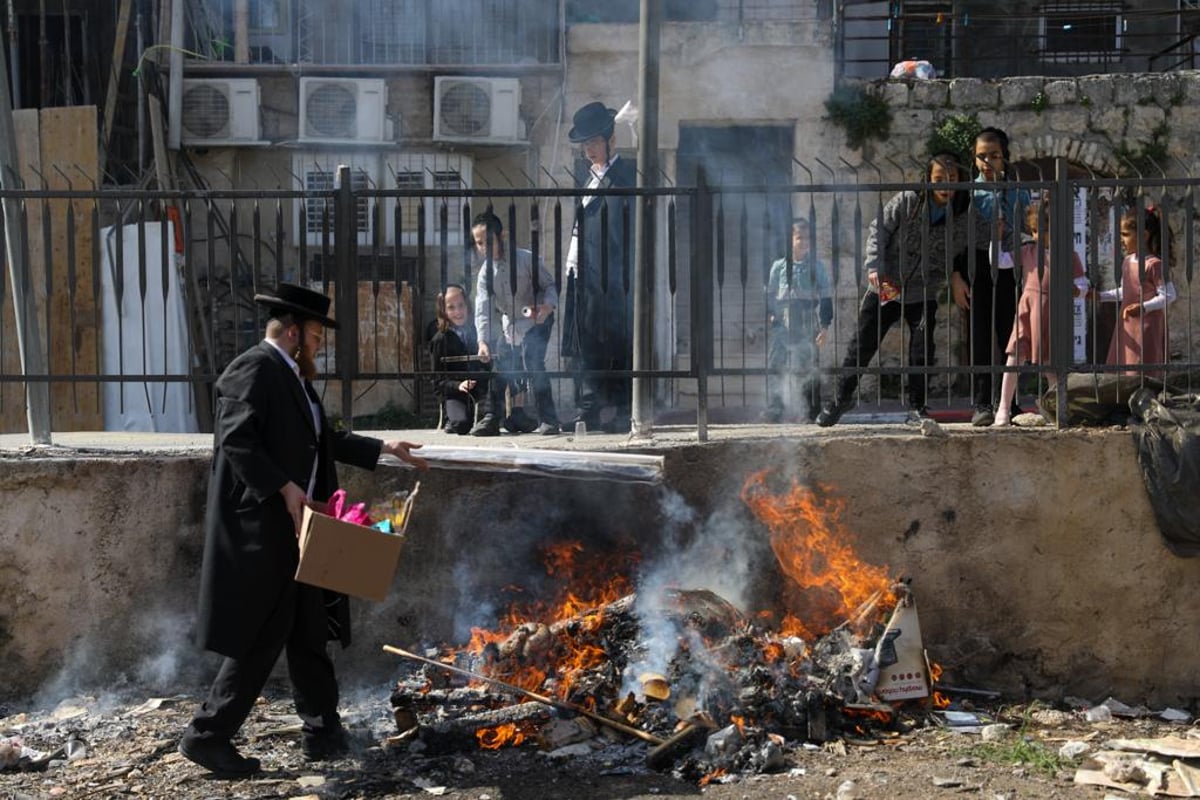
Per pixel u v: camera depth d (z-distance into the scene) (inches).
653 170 247.6
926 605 235.6
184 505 227.1
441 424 303.1
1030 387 320.8
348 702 225.8
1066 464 235.6
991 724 220.2
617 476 217.6
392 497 228.8
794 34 522.0
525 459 217.3
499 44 534.9
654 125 246.5
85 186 451.2
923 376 259.6
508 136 514.9
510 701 208.7
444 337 293.1
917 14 572.7
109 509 225.6
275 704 222.8
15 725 213.9
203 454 229.3
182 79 513.0
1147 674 236.5
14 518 223.8
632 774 191.9
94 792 183.8
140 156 498.3
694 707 205.8
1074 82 521.3
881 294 251.1
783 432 246.1
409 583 230.1
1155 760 201.5
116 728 211.2
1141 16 579.5
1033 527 235.6
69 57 502.9
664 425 281.7
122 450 233.5
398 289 232.5
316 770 192.2
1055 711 229.3
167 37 514.3
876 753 204.2
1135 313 261.6
